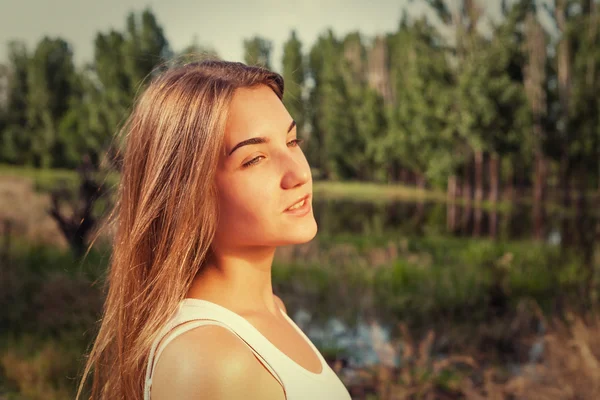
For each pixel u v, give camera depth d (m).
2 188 12.19
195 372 0.72
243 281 0.91
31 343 4.93
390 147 14.38
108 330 0.94
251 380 0.73
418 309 6.39
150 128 0.88
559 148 11.44
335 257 8.98
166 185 0.85
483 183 12.31
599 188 10.92
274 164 0.84
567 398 3.56
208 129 0.82
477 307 6.38
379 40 15.23
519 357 4.81
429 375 4.13
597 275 6.73
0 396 3.96
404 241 9.88
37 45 15.66
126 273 0.89
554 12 11.49
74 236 7.75
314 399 0.84
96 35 15.31
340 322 6.09
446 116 12.73
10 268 7.34
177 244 0.83
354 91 15.49
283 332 0.93
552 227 10.54
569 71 11.39
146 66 15.03
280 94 0.92
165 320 0.82
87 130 15.48
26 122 15.69
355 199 14.21
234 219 0.85
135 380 0.85
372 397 3.96
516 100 11.78
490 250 8.76
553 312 5.69
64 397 3.90
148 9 14.72
